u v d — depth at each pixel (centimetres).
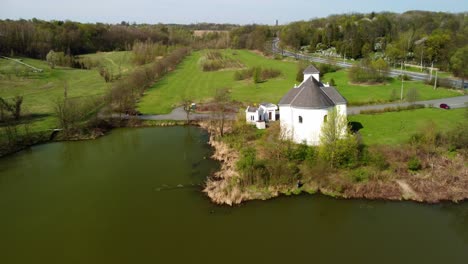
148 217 4609
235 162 5872
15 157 6962
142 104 10394
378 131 6762
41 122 8581
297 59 18200
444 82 10906
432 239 3984
